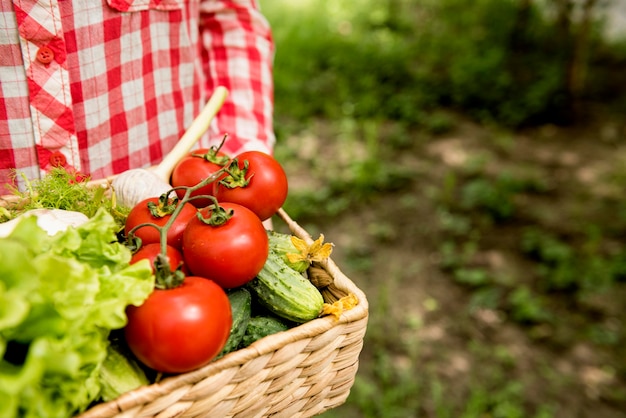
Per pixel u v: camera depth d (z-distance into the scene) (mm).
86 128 756
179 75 826
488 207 2270
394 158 2580
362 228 2195
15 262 479
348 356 602
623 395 1617
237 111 851
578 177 2473
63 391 493
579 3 3324
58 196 662
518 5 3574
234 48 862
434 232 2180
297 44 3479
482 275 1963
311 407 615
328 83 3141
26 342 498
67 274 500
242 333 592
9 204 675
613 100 3061
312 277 647
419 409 1555
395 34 3730
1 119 714
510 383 1636
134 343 527
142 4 754
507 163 2562
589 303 1886
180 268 547
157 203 619
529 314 1819
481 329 1801
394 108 2916
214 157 693
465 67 3188
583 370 1687
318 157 2562
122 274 529
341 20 3936
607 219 2227
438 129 2789
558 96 2879
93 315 505
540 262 2047
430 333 1781
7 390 461
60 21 699
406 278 1981
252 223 591
